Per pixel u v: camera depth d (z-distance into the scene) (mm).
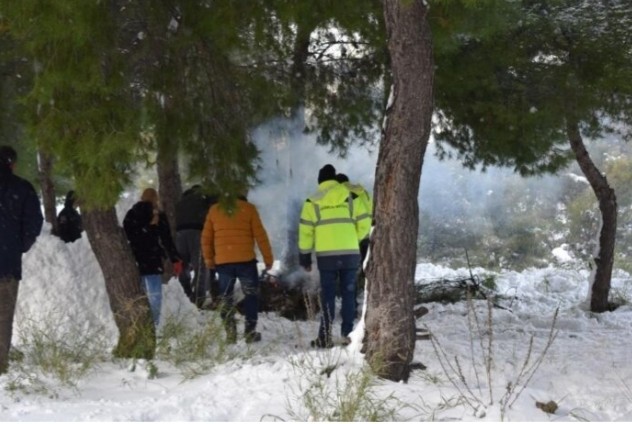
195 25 13945
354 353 12008
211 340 13586
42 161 21750
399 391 11047
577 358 14211
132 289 13758
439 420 10008
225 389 11320
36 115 12602
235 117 14891
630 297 24906
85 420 10039
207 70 14570
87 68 12242
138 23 13930
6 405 10805
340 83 19797
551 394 11383
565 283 27719
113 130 12305
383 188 11844
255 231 15984
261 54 15898
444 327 18516
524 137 19703
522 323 19703
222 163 14648
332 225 15289
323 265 15328
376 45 16844
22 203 12422
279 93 17188
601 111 20594
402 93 11609
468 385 11625
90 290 14969
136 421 10000
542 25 19156
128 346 13453
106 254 13680
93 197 12266
